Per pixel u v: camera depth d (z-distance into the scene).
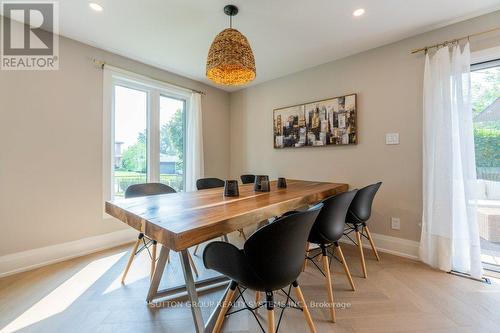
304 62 3.09
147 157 3.26
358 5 1.97
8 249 2.09
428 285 1.87
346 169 2.93
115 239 2.78
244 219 1.22
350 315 1.51
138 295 1.74
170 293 1.69
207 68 1.84
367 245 2.72
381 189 2.65
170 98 3.56
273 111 3.70
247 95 4.09
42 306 1.61
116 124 2.92
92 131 2.63
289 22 2.21
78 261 2.33
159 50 2.77
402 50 2.51
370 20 2.18
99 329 1.39
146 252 2.56
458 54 2.08
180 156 3.71
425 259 2.27
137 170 3.15
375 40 2.54
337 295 1.74
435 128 2.18
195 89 3.78
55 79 2.37
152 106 3.28
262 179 1.98
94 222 2.63
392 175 2.58
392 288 1.83
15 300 1.67
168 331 1.38
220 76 2.06
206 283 1.82
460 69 2.06
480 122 2.20
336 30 2.35
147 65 3.15
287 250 1.01
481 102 2.19
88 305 1.62
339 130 2.96
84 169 2.56
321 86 3.16
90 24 2.24
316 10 2.04
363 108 2.79
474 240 1.97
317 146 3.18
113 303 1.64
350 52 2.82
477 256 1.96
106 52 2.76
